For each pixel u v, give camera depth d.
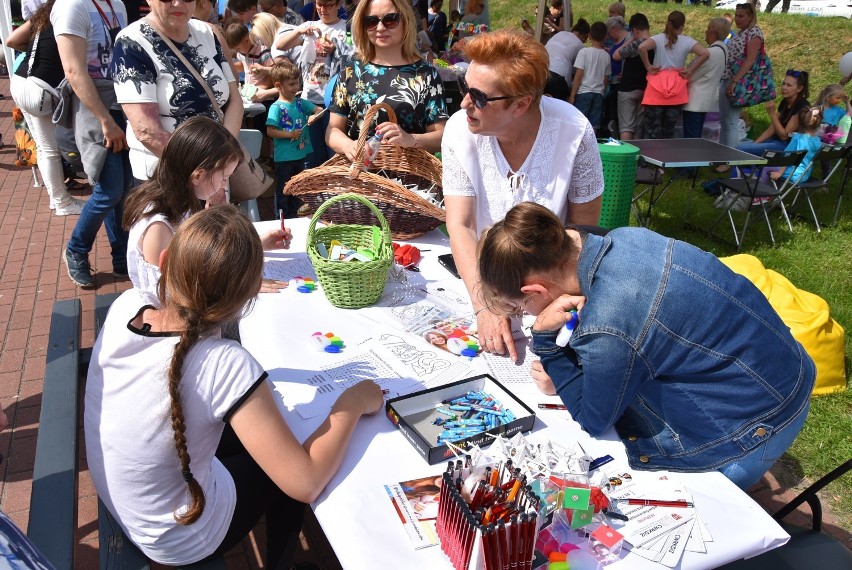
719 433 1.61
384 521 1.44
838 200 6.15
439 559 1.35
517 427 1.72
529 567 1.30
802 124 5.61
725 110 7.43
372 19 3.15
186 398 1.45
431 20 11.70
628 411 1.72
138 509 1.56
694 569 1.36
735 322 1.54
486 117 2.18
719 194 6.65
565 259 1.61
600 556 1.36
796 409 1.64
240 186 3.48
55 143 5.42
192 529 1.60
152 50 3.14
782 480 2.99
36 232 5.46
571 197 2.51
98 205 4.16
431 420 1.78
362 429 1.75
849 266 5.30
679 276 1.52
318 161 5.60
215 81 3.40
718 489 1.58
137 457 1.51
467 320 2.31
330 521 1.45
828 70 10.76
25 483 2.83
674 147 5.60
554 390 1.91
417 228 2.92
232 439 2.15
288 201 5.52
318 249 2.45
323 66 5.50
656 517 1.47
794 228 6.12
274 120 5.14
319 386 1.91
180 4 3.10
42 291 4.47
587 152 2.39
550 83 5.67
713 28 7.27
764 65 7.16
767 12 14.48
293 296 2.45
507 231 1.59
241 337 2.18
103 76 3.95
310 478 1.49
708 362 1.54
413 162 3.01
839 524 2.76
